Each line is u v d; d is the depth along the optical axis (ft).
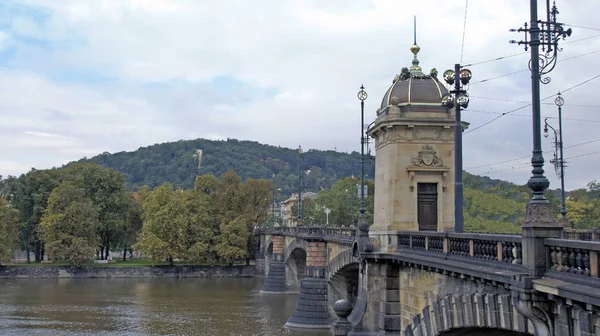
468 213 255.09
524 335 69.15
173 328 204.44
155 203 391.65
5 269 371.97
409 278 101.71
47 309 245.04
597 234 104.53
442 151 119.03
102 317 226.17
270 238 354.54
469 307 72.54
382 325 111.86
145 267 389.60
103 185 412.77
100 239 404.77
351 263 156.15
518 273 55.31
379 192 125.08
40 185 415.64
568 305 49.73
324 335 193.06
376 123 122.21
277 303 268.62
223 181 416.87
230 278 387.96
